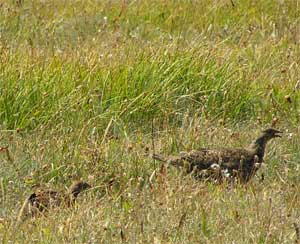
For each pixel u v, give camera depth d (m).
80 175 36.31
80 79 42.75
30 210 32.41
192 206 32.28
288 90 44.56
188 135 39.38
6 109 40.91
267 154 38.56
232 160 36.31
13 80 41.62
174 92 43.22
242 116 43.44
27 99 41.25
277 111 43.31
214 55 45.28
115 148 37.59
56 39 55.19
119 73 43.06
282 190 35.03
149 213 31.72
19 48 47.59
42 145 37.69
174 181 34.34
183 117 41.53
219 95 43.47
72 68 43.09
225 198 33.78
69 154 36.94
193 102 42.91
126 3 61.44
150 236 30.36
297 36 54.44
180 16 58.38
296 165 38.06
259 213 32.16
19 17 56.59
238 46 51.25
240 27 56.12
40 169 36.31
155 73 43.41
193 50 45.34
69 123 40.28
